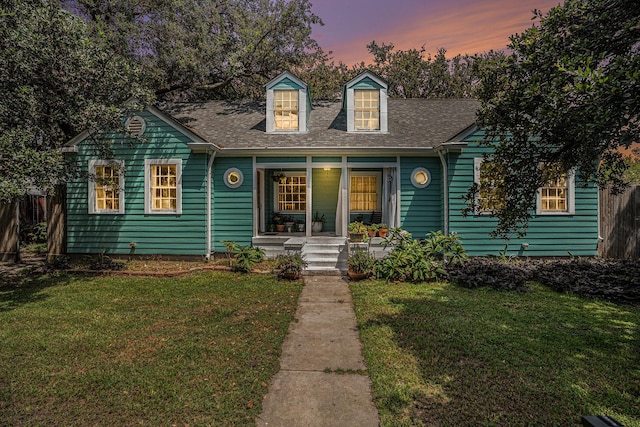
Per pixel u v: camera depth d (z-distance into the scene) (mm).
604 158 3895
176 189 9586
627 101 2436
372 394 3150
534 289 6641
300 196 12383
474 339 4258
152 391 3146
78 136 9570
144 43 13234
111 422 2738
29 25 5859
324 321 5145
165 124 9555
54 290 6742
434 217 9852
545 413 2789
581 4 3283
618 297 5871
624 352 3889
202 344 4188
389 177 10188
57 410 2893
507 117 3672
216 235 10023
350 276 7742
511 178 3980
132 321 4988
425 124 11000
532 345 4070
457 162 9125
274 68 16359
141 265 9008
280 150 9539
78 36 6523
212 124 11234
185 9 13227
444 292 6492
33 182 6094
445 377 3359
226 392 3139
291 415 2844
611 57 3113
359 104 10680
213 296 6336
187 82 15297
